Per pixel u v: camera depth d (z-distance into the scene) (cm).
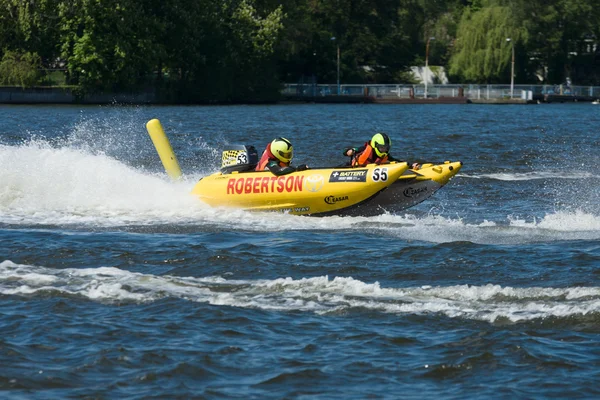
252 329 2742
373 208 4712
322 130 12481
